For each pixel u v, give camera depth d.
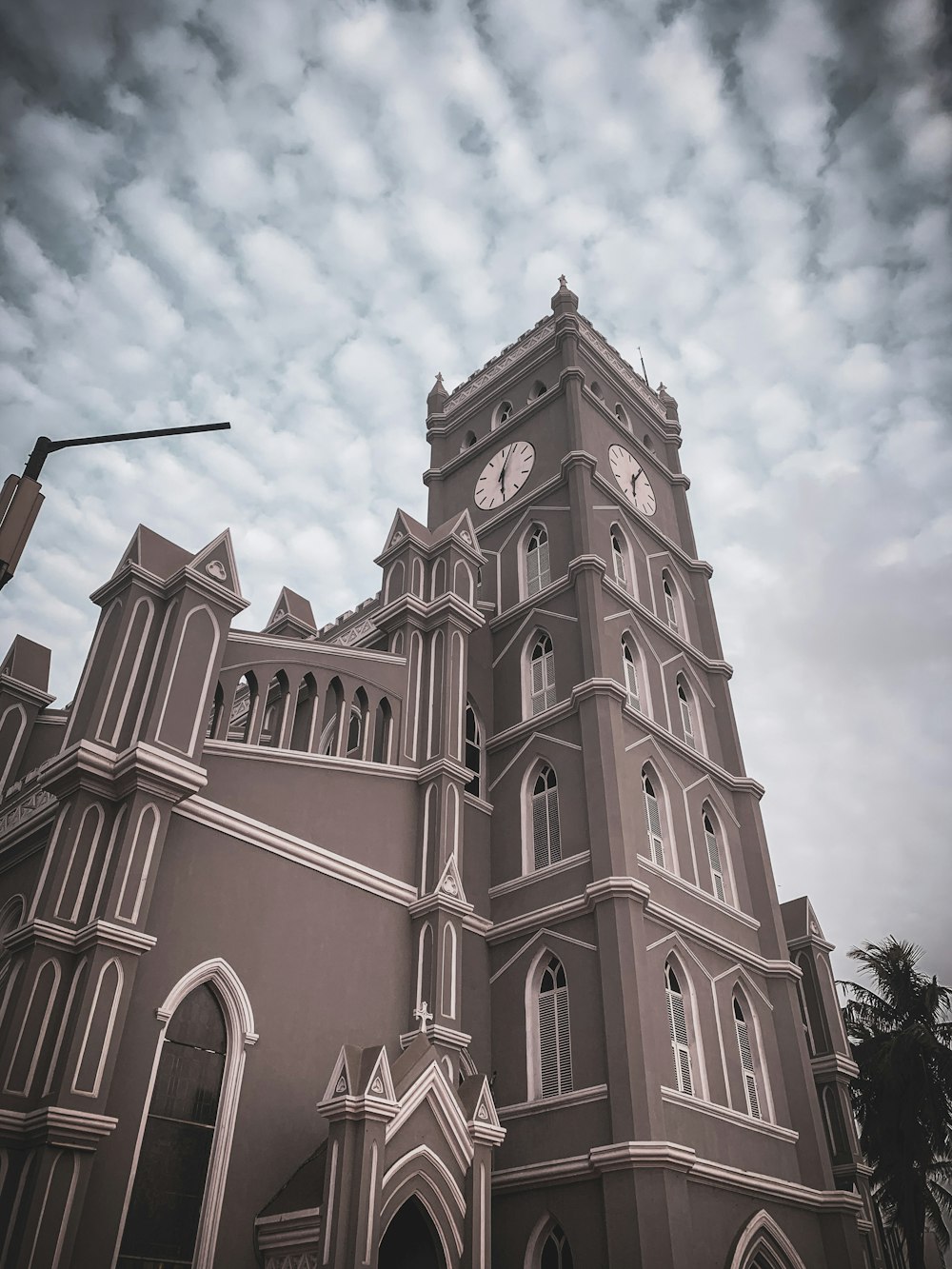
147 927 17.36
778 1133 23.52
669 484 38.50
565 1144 20.61
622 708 26.55
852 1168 26.31
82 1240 14.52
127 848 16.72
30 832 19.38
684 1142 20.67
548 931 23.52
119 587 19.98
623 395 38.38
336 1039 19.28
